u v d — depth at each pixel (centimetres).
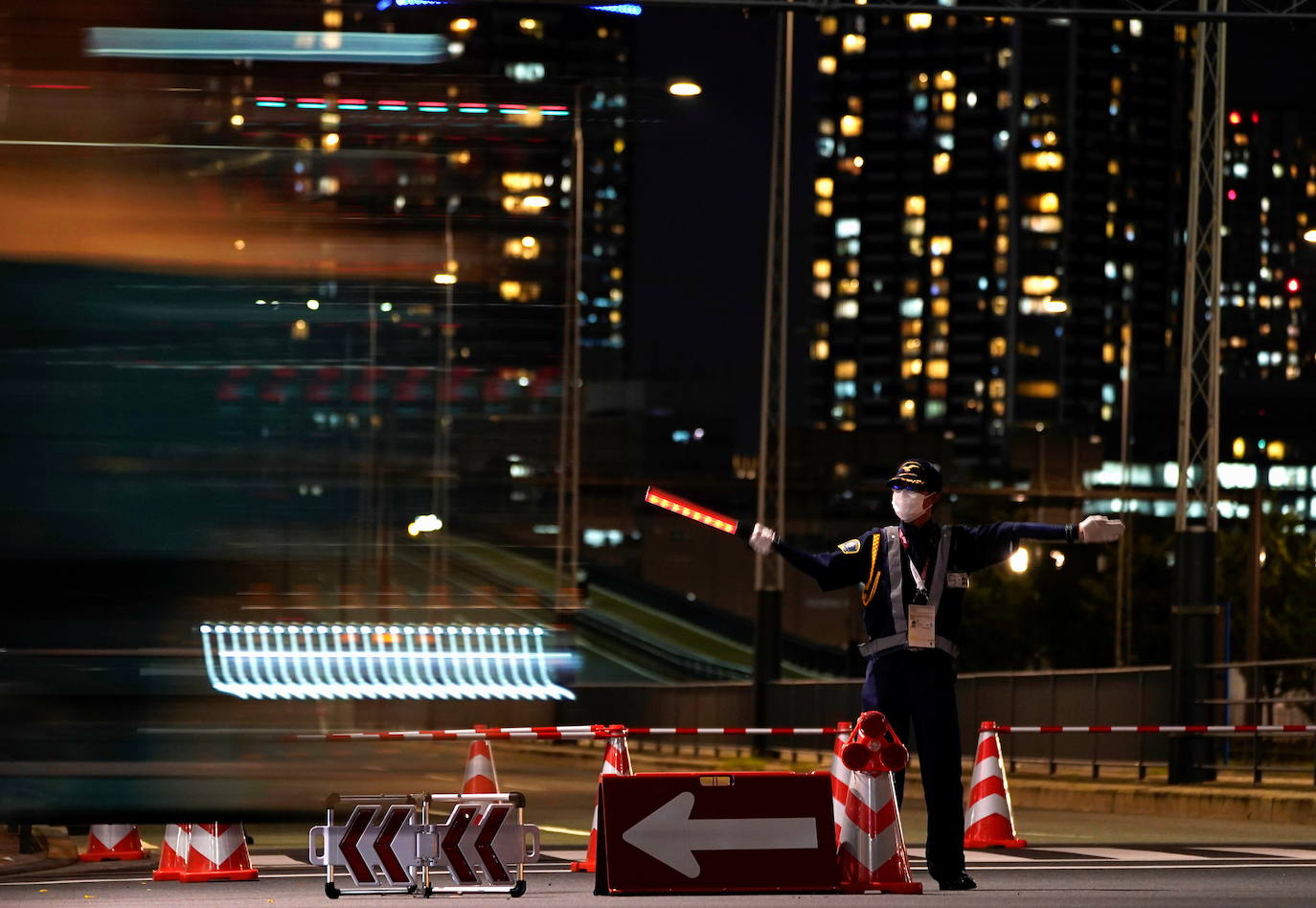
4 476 2739
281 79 2611
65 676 2694
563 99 2673
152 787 2564
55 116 2542
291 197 2692
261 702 2956
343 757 3781
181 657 2805
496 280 2931
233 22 2583
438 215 2744
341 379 3045
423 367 3167
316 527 3103
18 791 2483
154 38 2558
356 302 2858
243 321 2811
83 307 2734
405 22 2633
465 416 3409
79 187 2597
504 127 2689
